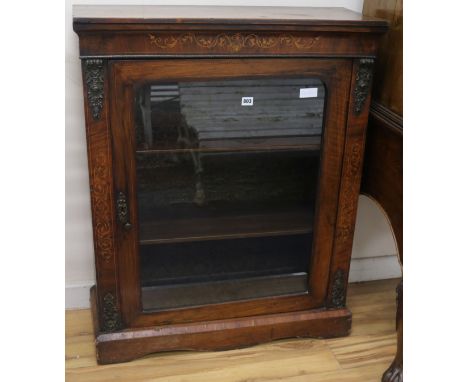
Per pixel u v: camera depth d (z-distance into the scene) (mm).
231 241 1317
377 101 1277
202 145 1164
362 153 1230
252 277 1320
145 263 1255
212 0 1321
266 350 1349
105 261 1189
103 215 1147
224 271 1316
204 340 1302
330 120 1185
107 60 1028
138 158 1157
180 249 1286
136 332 1265
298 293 1345
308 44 1098
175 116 1126
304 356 1333
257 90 1142
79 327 1410
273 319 1334
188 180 1224
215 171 1242
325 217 1277
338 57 1126
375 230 1608
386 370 1235
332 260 1325
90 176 1108
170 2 1299
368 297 1580
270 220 1283
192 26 1020
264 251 1329
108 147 1095
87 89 1038
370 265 1650
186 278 1288
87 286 1479
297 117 1184
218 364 1294
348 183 1253
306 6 1376
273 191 1298
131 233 1185
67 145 1345
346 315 1377
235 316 1320
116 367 1271
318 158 1233
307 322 1354
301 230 1279
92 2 1261
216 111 1140
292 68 1116
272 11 1234
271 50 1086
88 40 1001
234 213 1291
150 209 1214
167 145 1146
